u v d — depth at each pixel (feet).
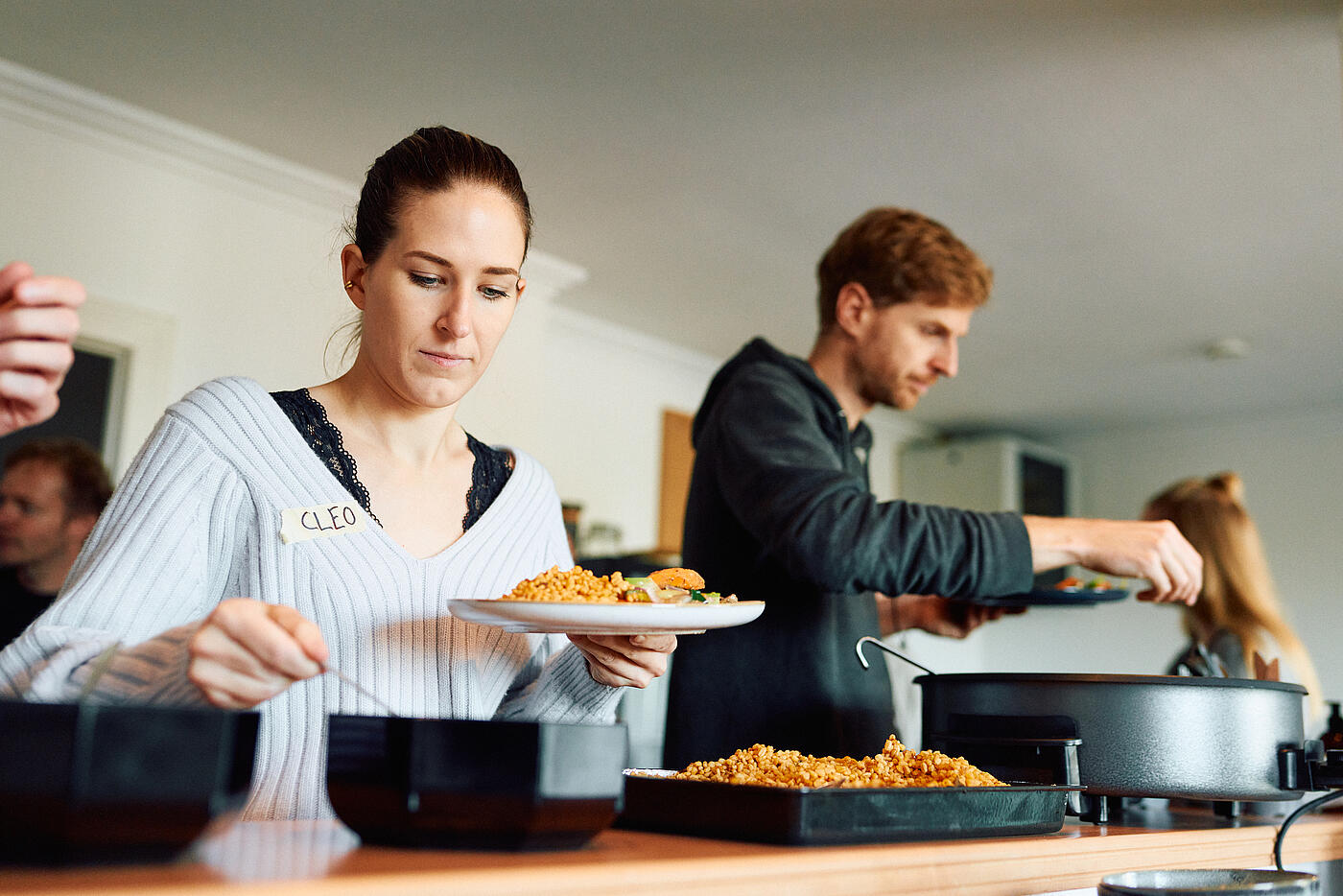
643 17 8.82
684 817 2.78
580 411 16.24
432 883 1.79
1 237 9.81
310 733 3.45
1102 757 3.75
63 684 2.43
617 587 3.22
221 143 10.94
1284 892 2.47
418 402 3.56
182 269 10.84
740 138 10.73
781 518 4.65
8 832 1.72
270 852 2.10
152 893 1.57
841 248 5.89
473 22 8.95
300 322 11.50
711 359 18.02
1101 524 4.76
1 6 8.86
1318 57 9.13
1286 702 4.00
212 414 3.45
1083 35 8.92
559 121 10.48
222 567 3.45
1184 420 20.85
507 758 2.18
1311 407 19.54
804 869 2.33
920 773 3.18
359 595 3.51
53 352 2.41
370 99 10.19
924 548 4.47
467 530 3.92
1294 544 19.63
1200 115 10.14
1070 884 2.98
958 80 9.61
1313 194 11.64
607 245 13.38
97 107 10.21
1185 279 14.02
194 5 8.82
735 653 5.23
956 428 21.88
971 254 5.74
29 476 9.91
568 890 1.94
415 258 3.37
